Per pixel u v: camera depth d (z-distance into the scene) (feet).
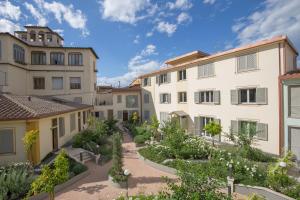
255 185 34.96
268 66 56.90
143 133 83.20
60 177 30.32
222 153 49.62
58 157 31.55
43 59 111.04
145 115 122.83
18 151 48.06
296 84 50.90
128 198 31.99
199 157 51.31
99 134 74.84
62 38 136.26
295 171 42.73
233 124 67.21
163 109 106.11
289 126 52.65
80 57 116.37
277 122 55.16
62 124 68.59
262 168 39.65
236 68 65.77
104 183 41.98
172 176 44.60
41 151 51.60
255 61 60.18
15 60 93.66
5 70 88.07
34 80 109.29
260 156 50.80
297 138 51.65
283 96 53.72
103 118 116.37
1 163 46.83
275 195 31.86
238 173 38.42
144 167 51.60
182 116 87.61
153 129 80.28
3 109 48.98
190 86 86.63
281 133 54.03
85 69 116.57
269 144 56.95
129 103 127.24
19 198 34.14
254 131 55.21
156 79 111.65
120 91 126.21
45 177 29.37
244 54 63.31
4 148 47.55
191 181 24.73
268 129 57.21
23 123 48.55
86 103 116.67
